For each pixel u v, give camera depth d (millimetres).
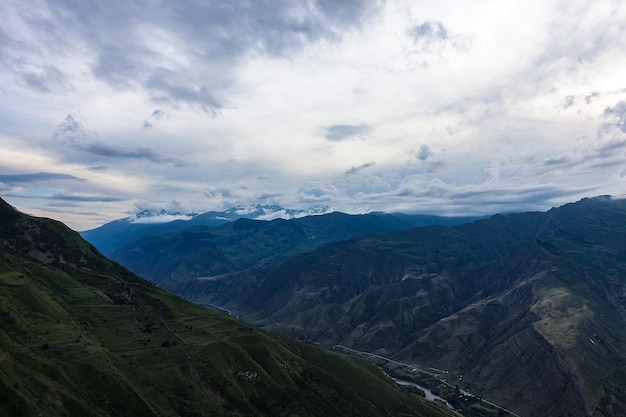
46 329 166000
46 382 132875
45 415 119875
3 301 167250
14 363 133000
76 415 130250
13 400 115625
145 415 143125
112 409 141750
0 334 148000
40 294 186250
